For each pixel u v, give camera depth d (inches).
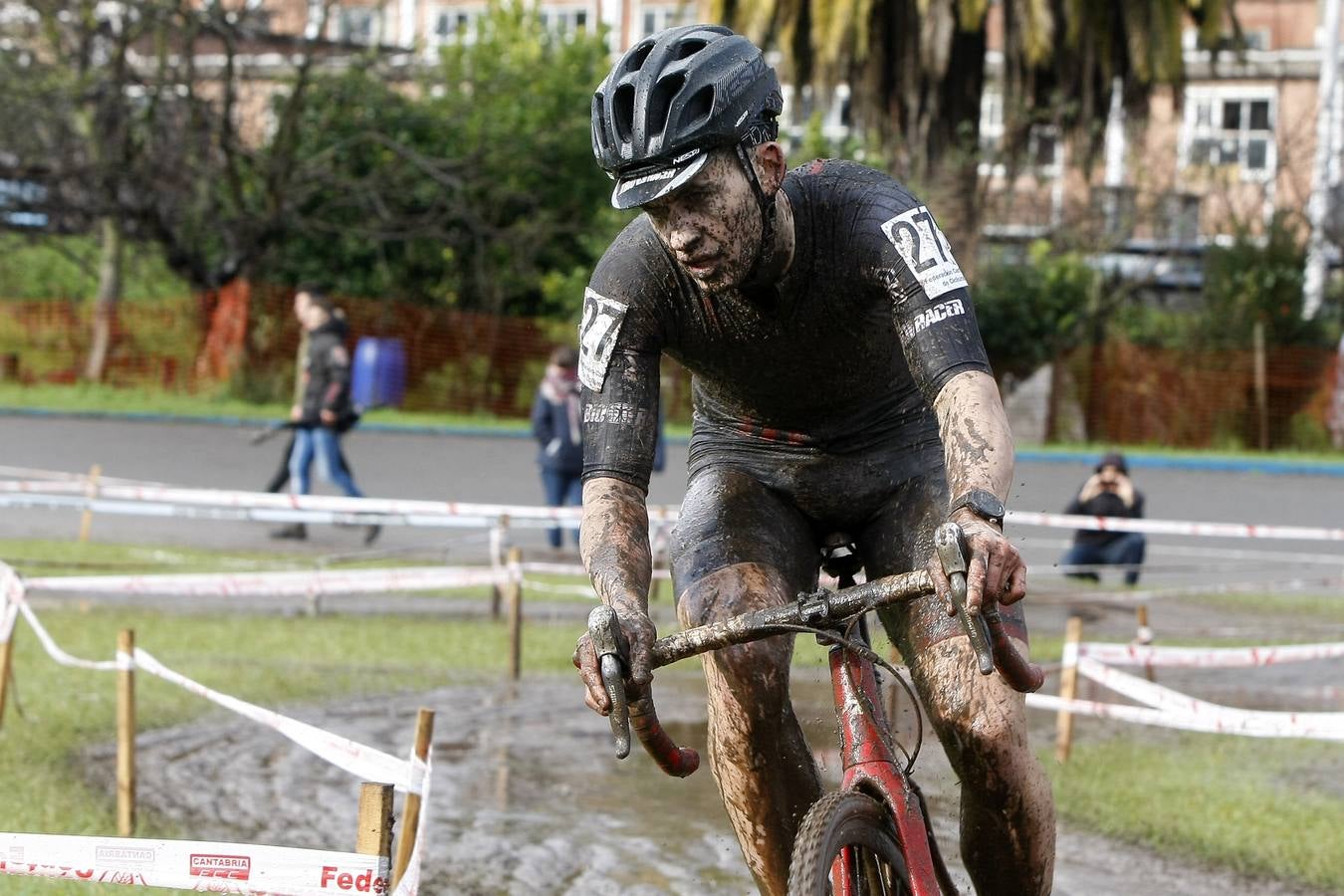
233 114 1282.0
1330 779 308.5
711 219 143.6
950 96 1059.9
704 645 134.3
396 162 1306.6
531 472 911.0
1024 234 1280.8
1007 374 1194.6
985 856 159.2
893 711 306.2
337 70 1400.1
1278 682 409.4
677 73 141.3
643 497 161.3
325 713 340.5
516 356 1247.5
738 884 231.6
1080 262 1218.0
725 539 167.3
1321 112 1390.3
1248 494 908.6
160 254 1306.6
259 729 323.9
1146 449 1156.5
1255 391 1170.0
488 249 1362.0
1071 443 1181.1
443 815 265.6
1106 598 491.2
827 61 1018.1
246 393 1227.2
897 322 156.3
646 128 140.6
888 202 159.0
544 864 238.8
